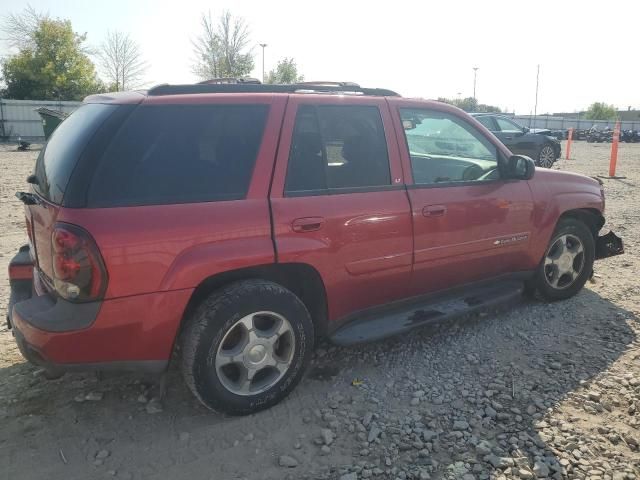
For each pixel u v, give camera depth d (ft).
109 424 10.25
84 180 8.92
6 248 21.77
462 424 10.35
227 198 10.00
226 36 122.31
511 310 16.01
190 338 9.74
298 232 10.57
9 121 101.45
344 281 11.50
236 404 10.28
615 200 35.78
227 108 10.43
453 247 13.21
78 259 8.66
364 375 12.25
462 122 13.91
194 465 9.21
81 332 8.86
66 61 139.33
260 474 9.03
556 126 186.09
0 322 14.34
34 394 11.13
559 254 16.24
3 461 9.16
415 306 13.35
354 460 9.39
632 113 299.17
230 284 10.17
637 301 16.83
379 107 12.36
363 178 11.84
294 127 10.96
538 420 10.54
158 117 9.75
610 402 11.18
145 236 9.05
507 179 14.49
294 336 10.73
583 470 9.14
